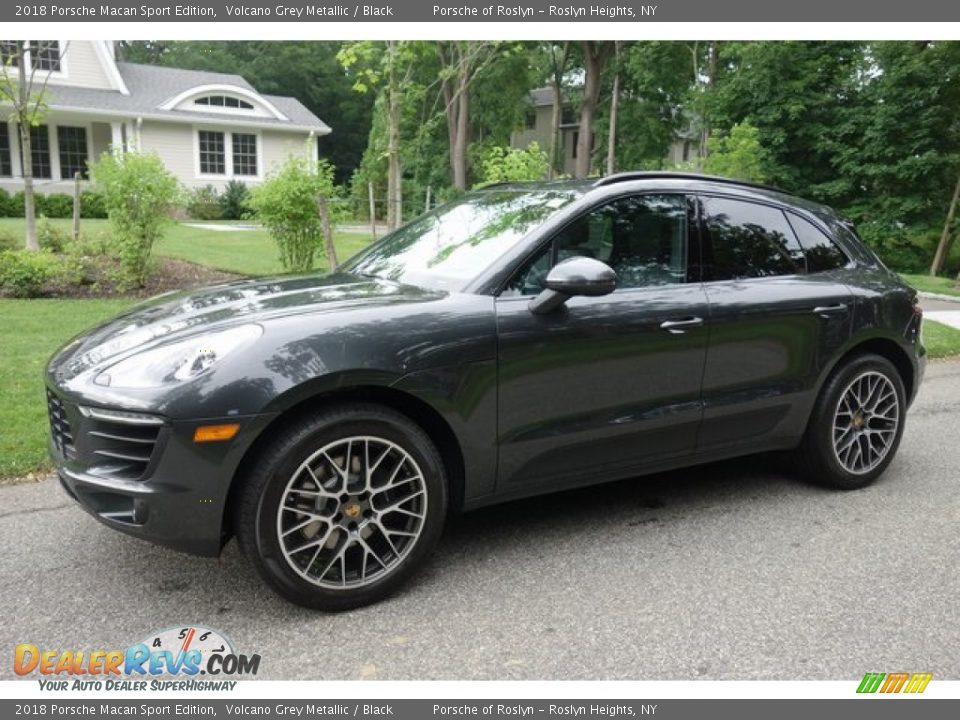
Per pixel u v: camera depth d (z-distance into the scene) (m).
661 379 3.51
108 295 9.34
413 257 3.73
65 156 25.28
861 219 20.91
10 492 3.99
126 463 2.74
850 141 20.59
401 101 10.13
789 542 3.56
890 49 19.69
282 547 2.75
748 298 3.73
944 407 6.16
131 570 3.21
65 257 10.52
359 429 2.83
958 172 19.95
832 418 4.10
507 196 3.91
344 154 52.47
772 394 3.88
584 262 3.02
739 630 2.81
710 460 3.87
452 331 3.00
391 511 2.97
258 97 27.42
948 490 4.29
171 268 11.11
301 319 2.87
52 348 6.60
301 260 9.80
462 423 3.04
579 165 33.19
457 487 3.20
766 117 20.72
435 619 2.87
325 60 52.31
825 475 4.19
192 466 2.62
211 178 27.20
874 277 4.31
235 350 2.71
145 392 2.63
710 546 3.51
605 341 3.31
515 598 3.03
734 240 3.85
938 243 22.77
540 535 3.62
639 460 3.59
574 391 3.28
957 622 2.88
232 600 2.99
